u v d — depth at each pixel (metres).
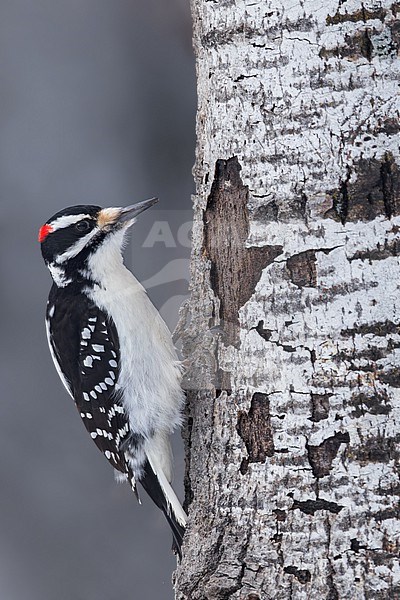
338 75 7.04
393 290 6.93
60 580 13.88
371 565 6.88
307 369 7.12
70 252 10.04
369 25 6.98
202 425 8.03
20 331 14.88
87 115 15.34
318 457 7.08
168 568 14.05
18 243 15.02
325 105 7.07
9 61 15.46
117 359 9.61
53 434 14.74
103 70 15.51
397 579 6.83
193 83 15.45
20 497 14.31
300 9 7.12
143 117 15.40
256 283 7.49
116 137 15.32
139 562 14.06
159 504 9.52
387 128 6.97
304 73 7.13
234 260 7.78
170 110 15.38
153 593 13.83
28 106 15.34
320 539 7.03
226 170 7.78
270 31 7.28
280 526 7.22
